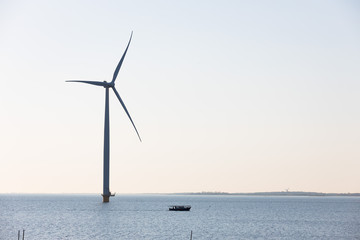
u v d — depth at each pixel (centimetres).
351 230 16638
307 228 17212
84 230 15725
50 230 15725
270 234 15275
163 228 16450
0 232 15150
